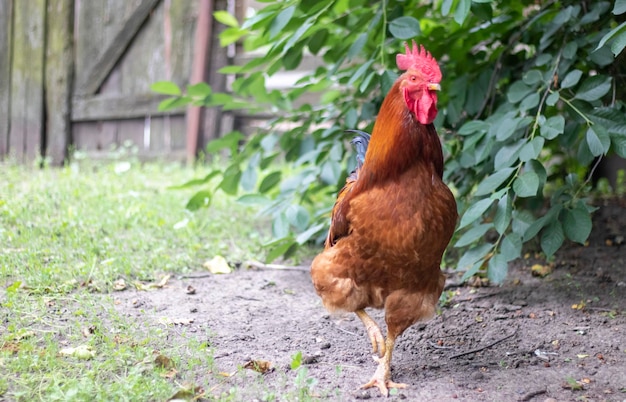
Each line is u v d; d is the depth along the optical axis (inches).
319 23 109.8
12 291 98.7
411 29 101.7
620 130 98.1
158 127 185.3
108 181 154.1
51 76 186.5
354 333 97.7
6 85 188.7
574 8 104.8
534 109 103.9
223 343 94.1
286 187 115.5
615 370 89.4
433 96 84.0
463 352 93.8
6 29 187.0
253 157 120.5
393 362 92.0
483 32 110.4
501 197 97.3
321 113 120.5
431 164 85.0
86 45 185.5
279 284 110.3
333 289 87.6
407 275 85.6
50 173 164.9
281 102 120.6
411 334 97.7
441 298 104.7
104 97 185.8
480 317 100.7
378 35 109.7
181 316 99.4
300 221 110.5
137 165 173.5
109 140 189.5
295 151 121.8
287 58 111.7
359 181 86.2
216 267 113.1
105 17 183.2
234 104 119.8
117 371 87.0
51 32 185.0
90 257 110.8
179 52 180.2
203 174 163.2
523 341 95.5
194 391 84.1
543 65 107.6
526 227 100.0
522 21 114.1
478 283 109.0
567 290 106.7
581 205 98.9
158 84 113.3
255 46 116.6
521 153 97.0
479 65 114.8
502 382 87.9
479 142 104.9
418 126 84.5
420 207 83.8
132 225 123.6
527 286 108.4
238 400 83.7
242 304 103.9
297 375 87.8
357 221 85.1
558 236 98.9
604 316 100.0
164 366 88.0
